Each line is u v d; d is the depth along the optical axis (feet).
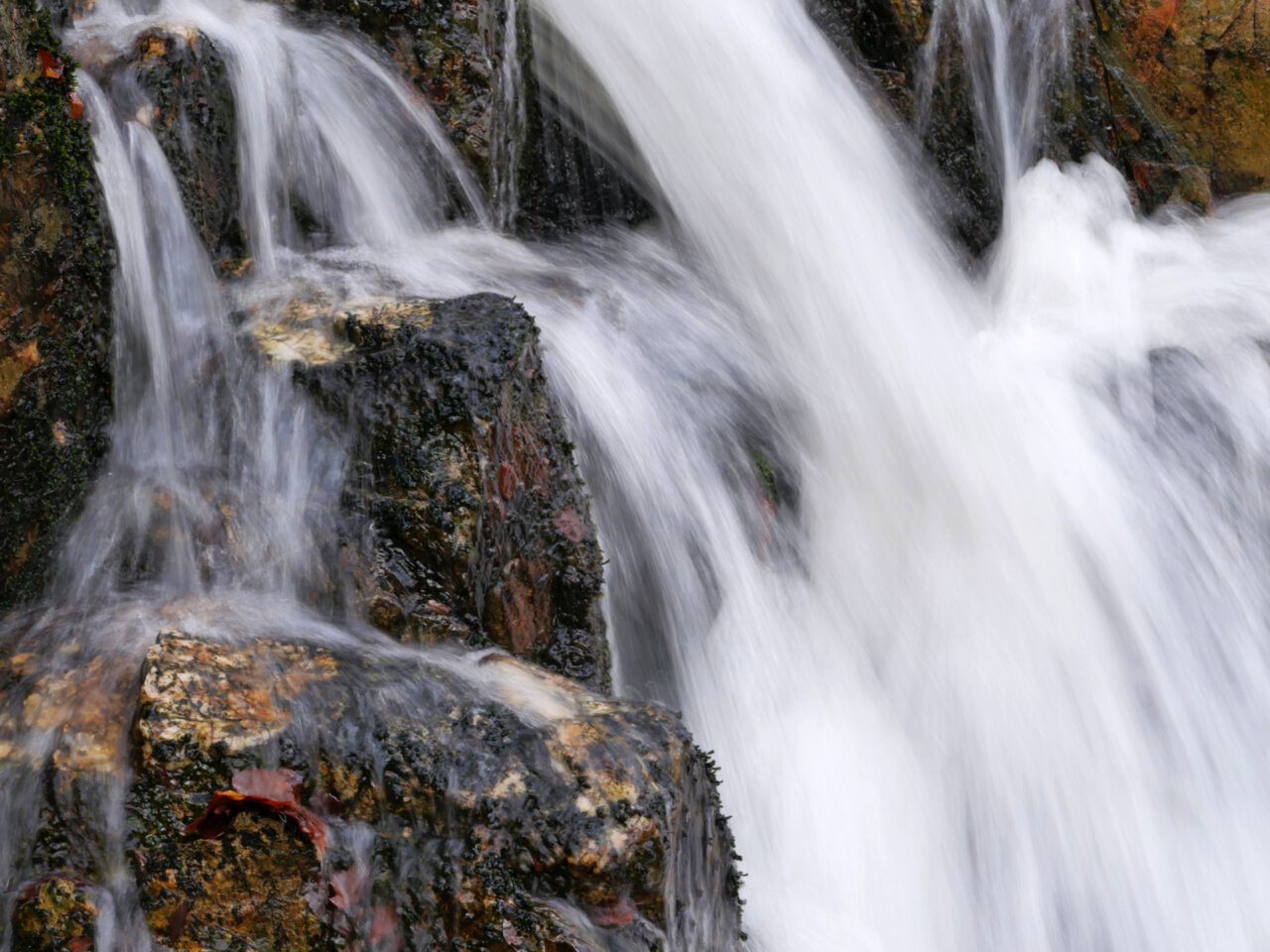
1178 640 20.84
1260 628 21.27
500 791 12.15
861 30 26.09
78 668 13.08
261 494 15.44
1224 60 27.86
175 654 12.77
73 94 15.65
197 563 14.80
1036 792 18.66
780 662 18.53
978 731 18.81
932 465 21.42
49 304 15.03
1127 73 28.07
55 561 14.76
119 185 16.43
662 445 18.67
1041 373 23.32
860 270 23.90
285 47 19.94
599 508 17.85
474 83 21.45
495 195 22.35
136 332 16.28
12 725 12.48
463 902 11.85
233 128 18.70
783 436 20.44
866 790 17.60
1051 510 21.29
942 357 23.48
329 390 15.72
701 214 23.38
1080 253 26.40
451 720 12.75
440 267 19.72
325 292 17.81
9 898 11.62
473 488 14.94
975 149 27.40
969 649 19.57
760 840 16.87
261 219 19.22
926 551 20.51
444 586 14.82
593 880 11.84
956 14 26.55
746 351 21.16
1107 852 18.49
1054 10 27.63
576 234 23.43
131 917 11.69
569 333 18.74
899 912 16.83
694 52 23.97
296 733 12.21
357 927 11.89
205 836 11.80
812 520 20.10
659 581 18.15
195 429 16.10
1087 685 19.83
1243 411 22.84
